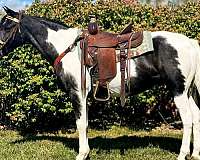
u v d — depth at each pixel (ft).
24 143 16.37
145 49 12.52
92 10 20.07
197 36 18.76
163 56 12.43
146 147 15.10
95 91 13.10
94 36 13.03
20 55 18.62
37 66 18.57
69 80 13.29
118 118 20.53
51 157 14.15
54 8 20.99
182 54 12.34
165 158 13.52
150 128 19.79
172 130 19.30
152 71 12.68
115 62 12.79
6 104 20.95
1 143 16.47
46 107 18.26
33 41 14.12
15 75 18.86
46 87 18.69
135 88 13.00
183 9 20.83
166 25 19.63
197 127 13.20
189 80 12.55
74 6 20.94
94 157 13.85
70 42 13.53
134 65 12.69
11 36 14.32
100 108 19.94
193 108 13.21
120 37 12.89
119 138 17.37
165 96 19.74
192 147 14.75
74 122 20.45
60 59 13.43
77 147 15.40
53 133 19.31
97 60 12.80
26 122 19.67
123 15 20.30
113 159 13.65
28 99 18.48
